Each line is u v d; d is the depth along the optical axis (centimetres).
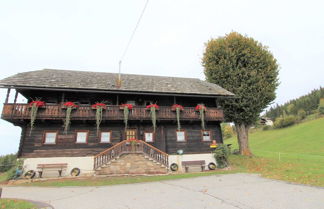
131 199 806
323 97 6919
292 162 1772
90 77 1992
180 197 804
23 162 1517
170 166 1752
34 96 1750
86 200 814
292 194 793
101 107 1658
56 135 1661
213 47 2422
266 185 987
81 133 1723
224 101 2181
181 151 1844
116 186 1117
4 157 2392
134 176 1446
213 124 2059
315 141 3644
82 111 1641
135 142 1620
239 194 816
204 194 836
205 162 1866
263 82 2131
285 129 5619
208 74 2461
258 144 4572
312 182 1015
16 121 1614
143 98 2017
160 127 1927
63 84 1667
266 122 6969
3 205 716
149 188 1024
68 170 1589
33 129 1633
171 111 1856
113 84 1872
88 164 1636
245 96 2100
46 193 980
